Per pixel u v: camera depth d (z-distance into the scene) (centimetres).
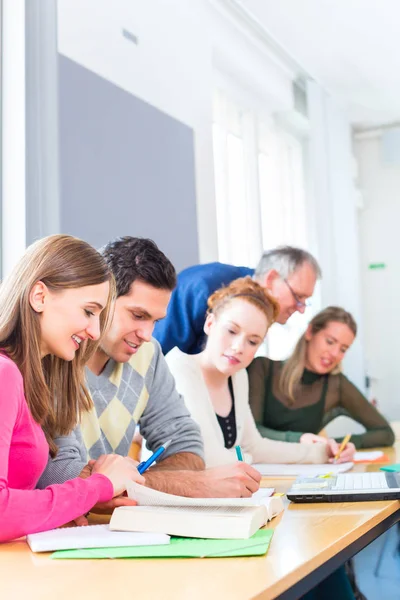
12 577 84
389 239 468
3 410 104
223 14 319
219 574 83
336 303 428
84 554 92
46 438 123
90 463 128
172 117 272
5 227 209
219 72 347
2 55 212
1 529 100
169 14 276
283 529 110
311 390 260
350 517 119
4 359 109
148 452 183
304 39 358
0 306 114
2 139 211
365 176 475
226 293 200
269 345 369
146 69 257
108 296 122
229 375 203
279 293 245
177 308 225
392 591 132
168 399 171
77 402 128
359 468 201
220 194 339
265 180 393
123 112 242
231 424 206
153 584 80
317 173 423
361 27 346
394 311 464
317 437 224
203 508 111
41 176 209
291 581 83
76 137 218
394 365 463
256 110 382
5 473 102
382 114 456
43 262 113
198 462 167
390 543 133
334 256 429
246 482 139
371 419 261
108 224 230
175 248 267
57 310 113
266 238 388
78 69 221
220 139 344
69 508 107
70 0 219
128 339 151
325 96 426
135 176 245
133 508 108
